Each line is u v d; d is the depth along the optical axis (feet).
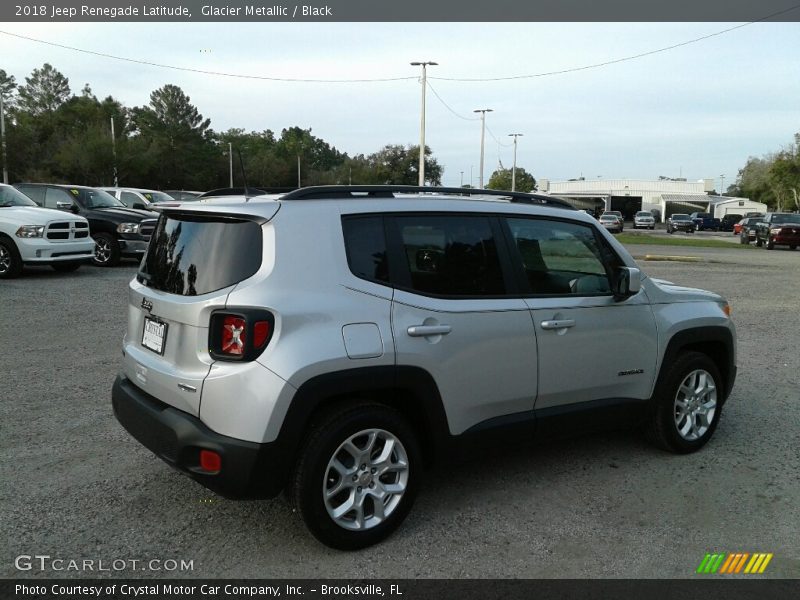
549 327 14.11
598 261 15.53
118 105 317.63
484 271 13.62
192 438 11.10
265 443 10.87
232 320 11.02
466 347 12.91
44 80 327.06
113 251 51.88
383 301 12.09
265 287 11.13
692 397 16.94
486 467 15.83
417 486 12.59
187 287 11.82
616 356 15.33
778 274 61.72
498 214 14.15
